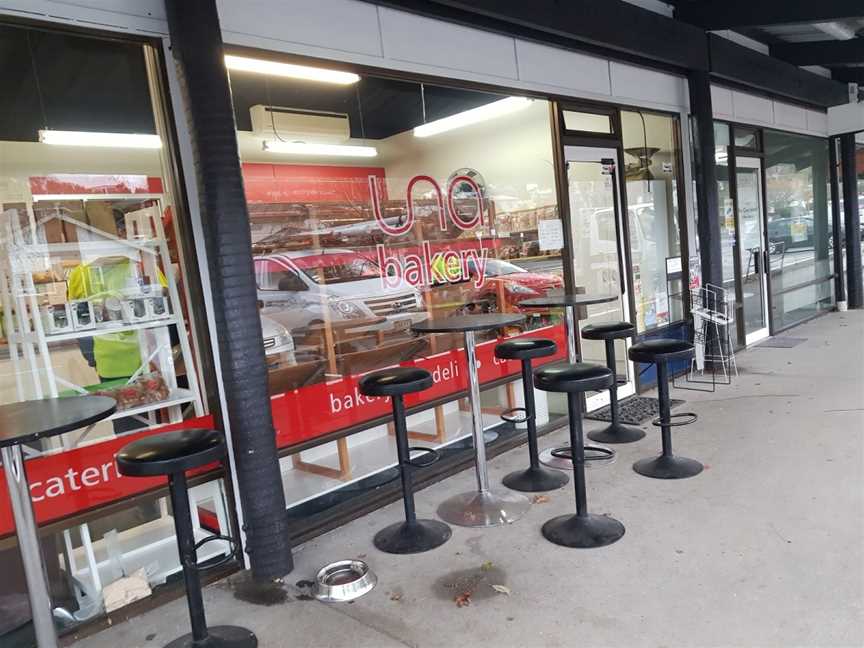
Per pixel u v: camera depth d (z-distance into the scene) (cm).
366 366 348
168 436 215
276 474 271
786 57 735
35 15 232
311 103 325
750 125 679
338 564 269
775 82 682
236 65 295
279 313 314
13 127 245
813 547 253
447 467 378
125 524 282
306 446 317
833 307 890
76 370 270
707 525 280
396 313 367
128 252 280
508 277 431
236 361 260
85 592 261
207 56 249
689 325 586
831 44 700
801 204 812
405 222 373
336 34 320
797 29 667
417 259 380
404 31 350
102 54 260
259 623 239
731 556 252
